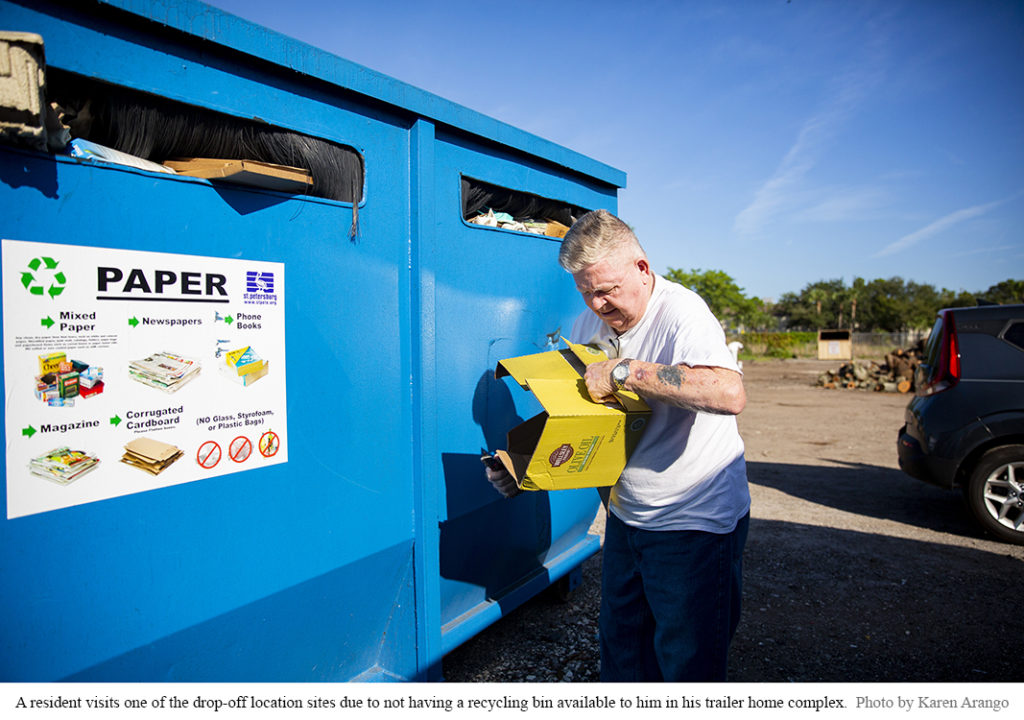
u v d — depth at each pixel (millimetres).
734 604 1798
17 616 1153
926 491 5574
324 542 1731
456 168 2127
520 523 2576
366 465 1849
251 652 1629
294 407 1630
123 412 1275
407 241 1957
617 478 1733
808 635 2852
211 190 1415
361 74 1724
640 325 1799
